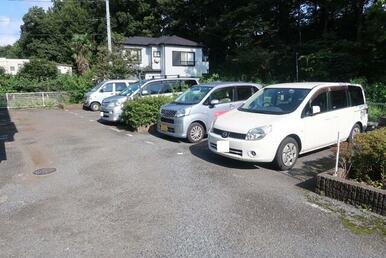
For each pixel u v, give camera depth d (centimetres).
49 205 464
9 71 4247
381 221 394
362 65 1828
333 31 2283
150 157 698
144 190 508
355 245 346
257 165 620
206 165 629
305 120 613
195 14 3359
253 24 2514
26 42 4625
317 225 387
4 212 446
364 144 462
